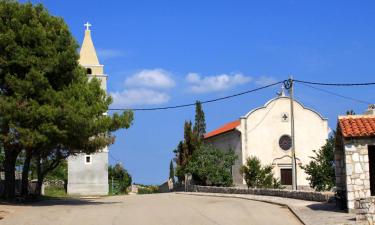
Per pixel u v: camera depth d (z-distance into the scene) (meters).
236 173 58.00
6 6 29.86
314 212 22.81
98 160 61.38
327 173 38.09
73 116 28.92
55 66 29.98
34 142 28.64
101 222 20.55
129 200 37.59
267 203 30.66
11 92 29.84
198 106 64.94
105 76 61.81
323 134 59.19
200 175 54.84
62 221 20.86
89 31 64.44
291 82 39.28
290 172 57.84
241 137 57.03
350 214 21.27
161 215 23.00
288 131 58.25
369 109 25.89
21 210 25.41
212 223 20.11
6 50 28.95
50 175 69.06
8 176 32.38
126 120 35.47
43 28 30.19
